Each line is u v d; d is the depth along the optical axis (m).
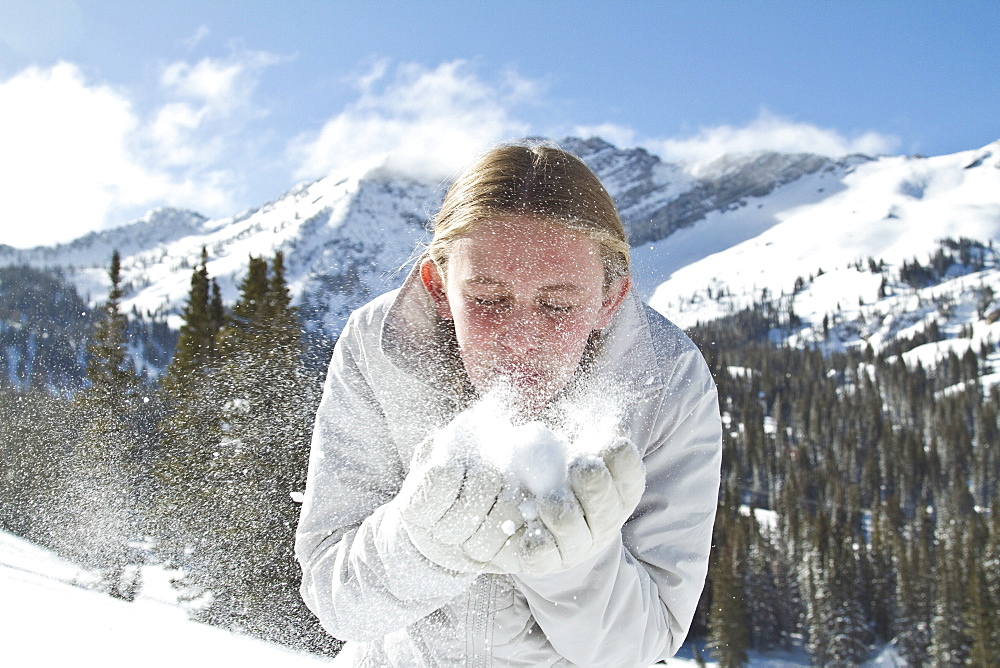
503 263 1.04
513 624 1.30
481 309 1.07
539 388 1.08
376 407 1.35
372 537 1.10
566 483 0.84
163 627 2.22
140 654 1.93
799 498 65.25
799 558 48.09
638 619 1.24
